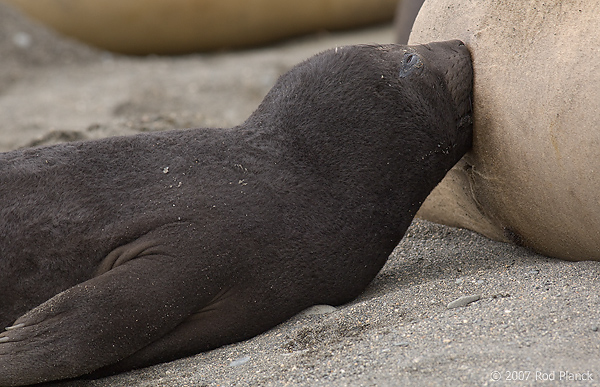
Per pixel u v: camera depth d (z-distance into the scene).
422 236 12.44
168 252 9.32
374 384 7.71
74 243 9.55
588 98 9.08
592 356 7.60
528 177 10.12
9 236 9.62
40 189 9.77
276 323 10.02
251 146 10.23
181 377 8.96
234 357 9.27
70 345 8.88
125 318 9.07
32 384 9.07
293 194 9.96
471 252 11.48
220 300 9.63
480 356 7.83
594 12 9.28
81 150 10.10
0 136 19.89
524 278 9.70
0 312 9.69
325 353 8.70
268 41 32.69
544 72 9.63
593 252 9.93
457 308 9.14
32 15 30.14
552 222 10.14
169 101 23.19
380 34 33.22
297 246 9.83
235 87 24.81
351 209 10.15
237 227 9.56
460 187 11.70
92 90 24.20
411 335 8.60
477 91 10.69
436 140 10.55
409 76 10.48
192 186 9.72
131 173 9.85
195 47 31.62
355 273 10.23
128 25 30.34
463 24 11.01
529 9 10.05
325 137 10.32
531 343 7.95
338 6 33.00
